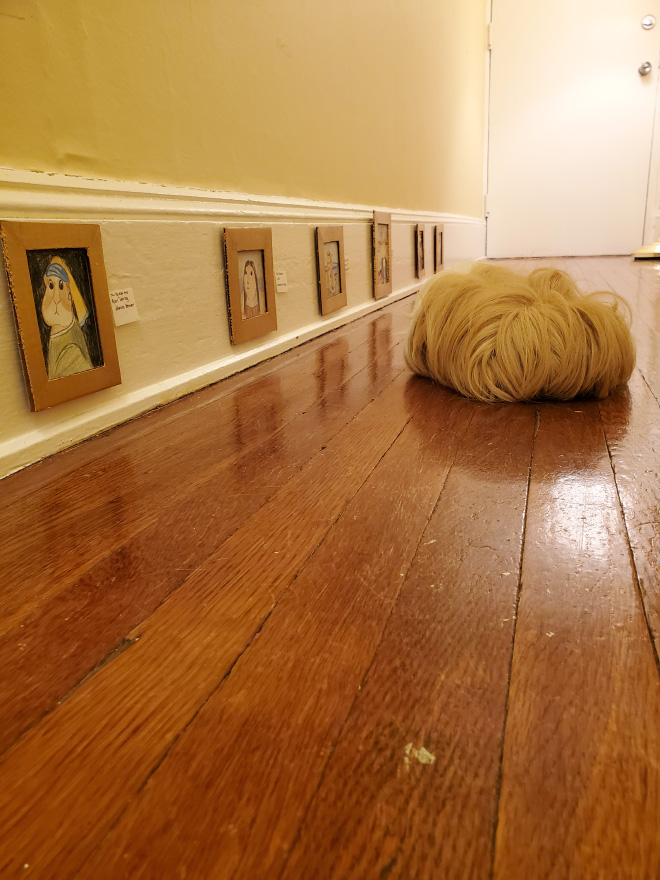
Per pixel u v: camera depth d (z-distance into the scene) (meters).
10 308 0.98
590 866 0.36
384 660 0.54
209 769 0.44
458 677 0.52
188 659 0.56
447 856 0.37
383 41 2.70
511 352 1.30
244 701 0.50
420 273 3.54
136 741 0.47
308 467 0.99
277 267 1.85
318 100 2.10
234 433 1.17
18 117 0.99
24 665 0.56
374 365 1.71
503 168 5.91
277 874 0.37
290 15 1.85
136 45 1.24
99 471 1.00
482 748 0.45
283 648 0.56
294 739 0.46
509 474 0.94
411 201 3.35
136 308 1.27
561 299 1.35
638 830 0.38
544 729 0.46
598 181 5.77
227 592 0.66
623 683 0.51
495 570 0.68
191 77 1.41
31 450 1.03
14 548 0.76
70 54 1.08
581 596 0.62
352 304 2.52
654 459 0.97
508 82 5.72
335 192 2.31
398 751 0.45
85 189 1.12
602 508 0.81
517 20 5.57
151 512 0.85
